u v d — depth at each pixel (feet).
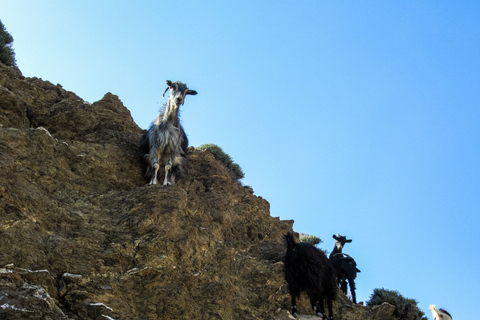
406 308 47.98
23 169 36.42
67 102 52.42
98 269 33.12
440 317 26.81
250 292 42.06
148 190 41.68
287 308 42.80
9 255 29.84
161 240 37.24
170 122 49.14
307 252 43.91
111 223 38.09
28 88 51.57
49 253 31.96
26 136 39.37
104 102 56.75
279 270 44.37
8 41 61.77
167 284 35.37
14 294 27.58
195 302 35.94
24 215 32.50
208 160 60.70
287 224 58.29
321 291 43.21
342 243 61.00
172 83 49.90
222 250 41.75
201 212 45.85
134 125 57.47
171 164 49.47
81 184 41.93
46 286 29.78
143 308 33.17
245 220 53.67
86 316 29.66
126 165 48.70
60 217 35.42
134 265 35.12
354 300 50.90
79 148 45.50
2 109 43.68
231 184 59.52
